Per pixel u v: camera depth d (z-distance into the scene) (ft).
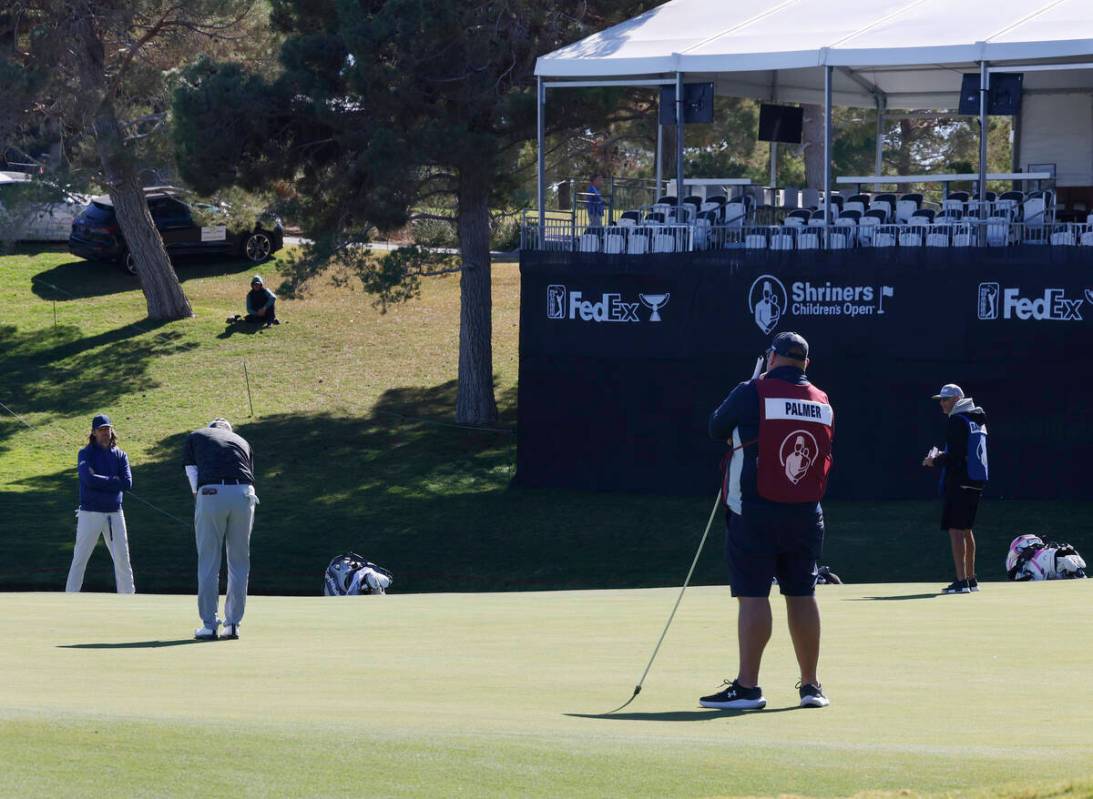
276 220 545.85
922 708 73.36
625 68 292.40
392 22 333.01
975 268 273.95
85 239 534.37
